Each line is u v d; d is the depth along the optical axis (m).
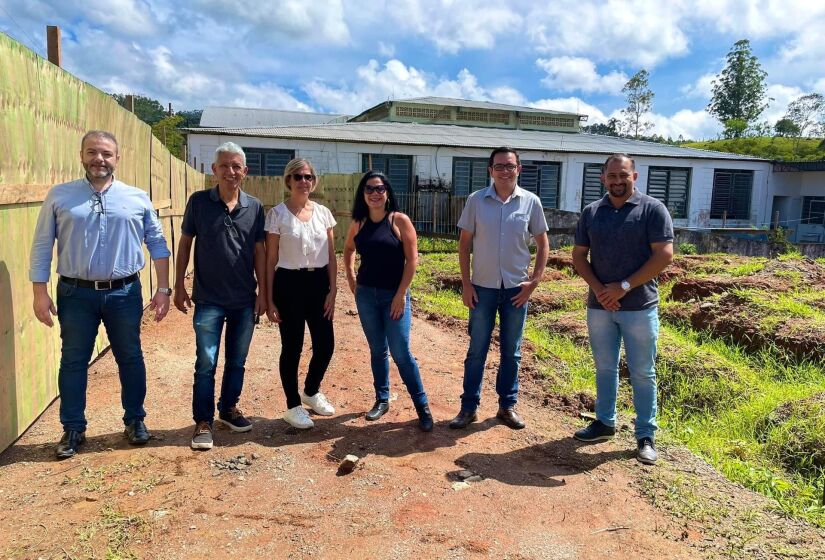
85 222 3.68
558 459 4.08
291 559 2.83
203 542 2.93
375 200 4.14
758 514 3.42
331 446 4.13
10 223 3.91
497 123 31.16
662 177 24.31
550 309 9.27
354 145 20.45
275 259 4.20
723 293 8.60
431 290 11.28
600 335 4.25
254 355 6.37
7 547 2.82
